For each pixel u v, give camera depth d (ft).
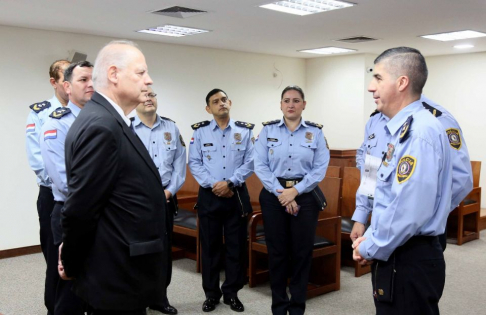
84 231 5.14
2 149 15.80
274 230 10.02
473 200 18.31
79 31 16.85
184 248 16.44
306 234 9.91
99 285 5.28
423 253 5.66
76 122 5.30
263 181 10.10
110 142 5.08
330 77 24.67
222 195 10.94
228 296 11.39
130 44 5.66
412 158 5.46
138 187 5.31
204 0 12.35
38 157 9.24
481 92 22.27
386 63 6.03
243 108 22.81
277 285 10.12
